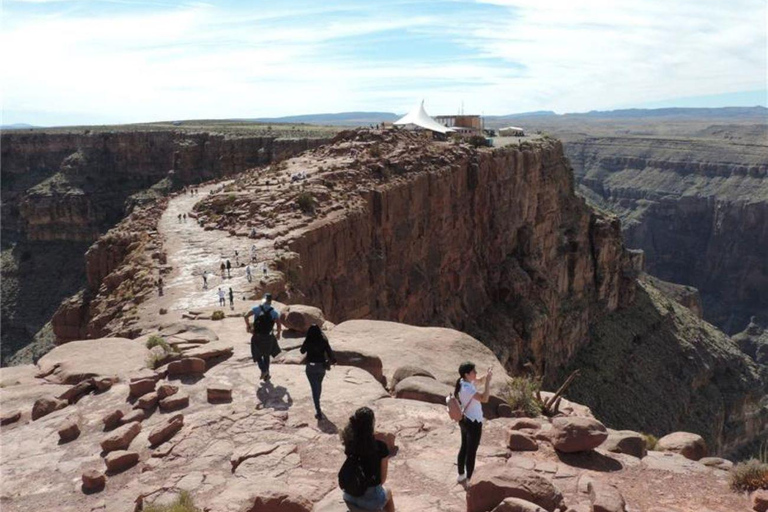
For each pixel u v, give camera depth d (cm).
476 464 1205
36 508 1148
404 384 1581
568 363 9506
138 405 1519
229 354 1850
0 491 1212
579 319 10044
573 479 1134
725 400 10981
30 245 16075
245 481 1107
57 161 17412
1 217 17438
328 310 4650
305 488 1113
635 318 11519
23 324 14438
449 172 7212
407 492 1122
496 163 8425
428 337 1981
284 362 1772
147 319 2959
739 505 1060
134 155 16638
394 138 8112
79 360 1841
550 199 10338
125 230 5756
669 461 1235
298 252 4306
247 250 4288
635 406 9169
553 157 10925
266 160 14500
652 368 10325
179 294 3347
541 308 8631
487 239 8388
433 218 6919
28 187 17225
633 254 13850
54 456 1346
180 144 15700
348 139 8388
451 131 10800
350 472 844
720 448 10256
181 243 4634
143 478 1208
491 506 997
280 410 1470
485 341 7494
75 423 1448
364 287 5294
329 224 4794
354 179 6050
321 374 1421
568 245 10581
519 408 1512
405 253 6250
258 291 3366
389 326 2078
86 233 15838
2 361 13488
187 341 1953
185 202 7056
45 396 1625
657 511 1002
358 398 1531
